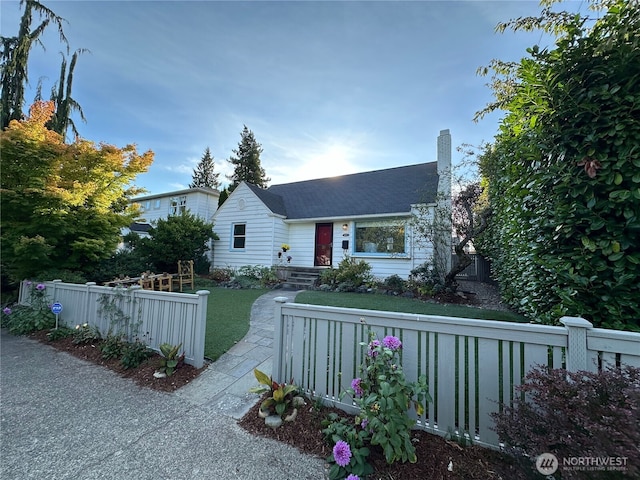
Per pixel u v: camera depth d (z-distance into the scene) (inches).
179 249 414.0
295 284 374.9
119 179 288.2
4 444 85.1
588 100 79.6
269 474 72.9
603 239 76.9
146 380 127.8
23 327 200.1
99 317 181.8
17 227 249.8
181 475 72.6
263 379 102.7
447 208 296.2
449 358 81.0
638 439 43.4
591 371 64.5
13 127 248.7
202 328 137.0
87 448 83.4
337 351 98.7
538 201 104.7
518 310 190.1
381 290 317.4
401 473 69.9
